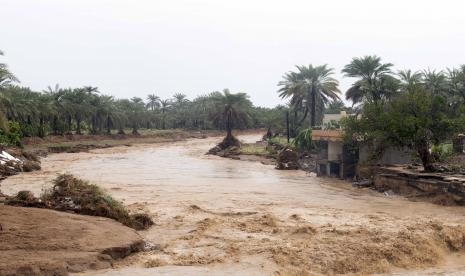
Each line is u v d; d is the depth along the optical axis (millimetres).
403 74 57250
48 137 82688
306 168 51062
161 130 137125
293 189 35406
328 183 39531
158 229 19922
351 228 19125
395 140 34594
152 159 65812
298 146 58375
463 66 55906
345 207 26906
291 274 13930
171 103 182125
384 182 34656
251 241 17344
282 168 51312
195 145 103688
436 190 29312
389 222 21219
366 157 41781
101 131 104812
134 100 160000
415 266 15562
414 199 30062
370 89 51625
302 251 15703
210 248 16500
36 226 16438
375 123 36062
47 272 12578
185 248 16578
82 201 21141
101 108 98188
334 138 43688
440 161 38031
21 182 37062
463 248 17547
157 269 13820
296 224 20578
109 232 16766
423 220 21828
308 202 28828
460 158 38000
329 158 45188
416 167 36844
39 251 14094
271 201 29016
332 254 15391
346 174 42719
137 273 13320
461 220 22422
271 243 16938
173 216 22703
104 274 13102
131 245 15641
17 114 68000
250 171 49750
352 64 53750
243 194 32312
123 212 20516
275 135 91375
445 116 34031
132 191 33375
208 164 58062
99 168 51375
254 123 142625
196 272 13523
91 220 18547
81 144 84688
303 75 67000
